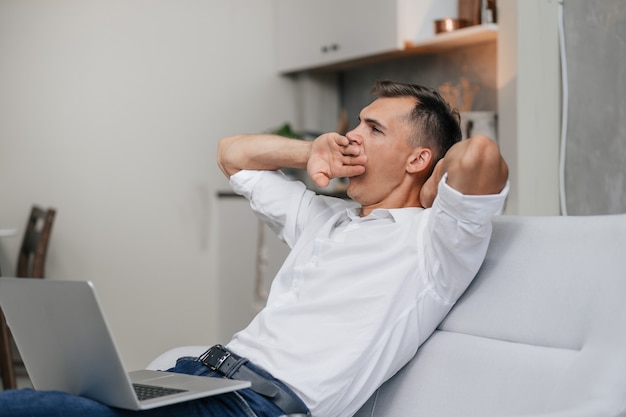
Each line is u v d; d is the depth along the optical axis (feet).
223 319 14.58
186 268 14.52
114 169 14.06
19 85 13.57
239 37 14.89
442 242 4.75
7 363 11.15
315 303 5.06
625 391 3.98
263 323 5.22
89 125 13.91
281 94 15.23
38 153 13.67
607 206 7.13
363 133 5.56
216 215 14.71
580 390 4.07
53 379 4.77
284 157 6.20
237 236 14.08
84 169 13.89
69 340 4.43
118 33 14.06
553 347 4.46
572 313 4.41
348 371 4.79
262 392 4.78
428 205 5.31
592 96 7.23
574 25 7.39
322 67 14.26
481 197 4.49
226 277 14.44
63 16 13.75
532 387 4.32
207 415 4.61
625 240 4.34
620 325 4.12
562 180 7.49
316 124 15.07
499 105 9.62
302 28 14.21
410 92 5.57
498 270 4.94
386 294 4.91
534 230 4.90
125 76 14.11
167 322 14.40
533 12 7.64
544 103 7.64
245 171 6.43
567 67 7.46
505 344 4.67
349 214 5.76
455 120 5.64
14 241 13.56
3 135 13.51
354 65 13.99
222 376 5.01
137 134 14.19
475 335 4.91
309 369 4.81
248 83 14.97
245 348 5.16
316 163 5.75
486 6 11.02
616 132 7.03
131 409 4.30
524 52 7.72
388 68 13.99
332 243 5.41
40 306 4.54
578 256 4.54
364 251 5.18
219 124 14.76
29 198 13.62
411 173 5.51
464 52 12.34
